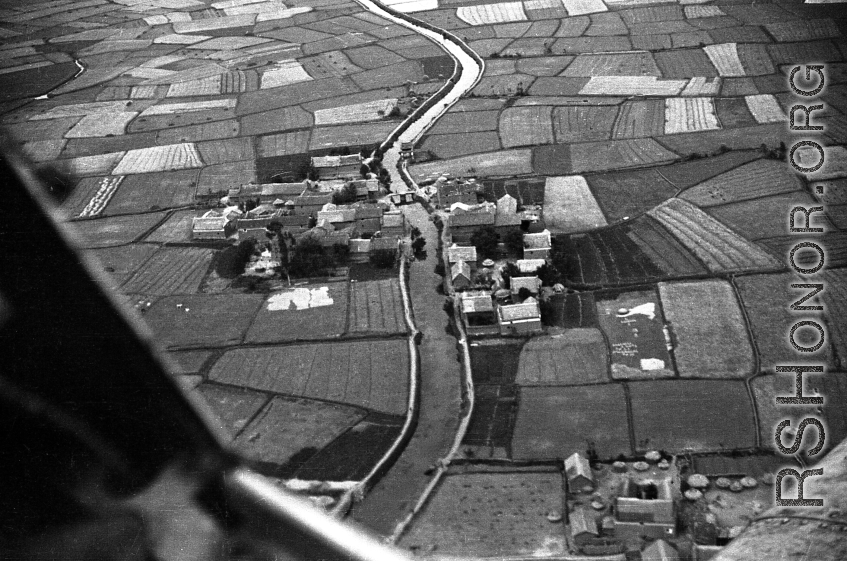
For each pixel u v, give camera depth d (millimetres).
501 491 130750
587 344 171625
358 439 146375
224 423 152000
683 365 161375
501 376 163375
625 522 120938
